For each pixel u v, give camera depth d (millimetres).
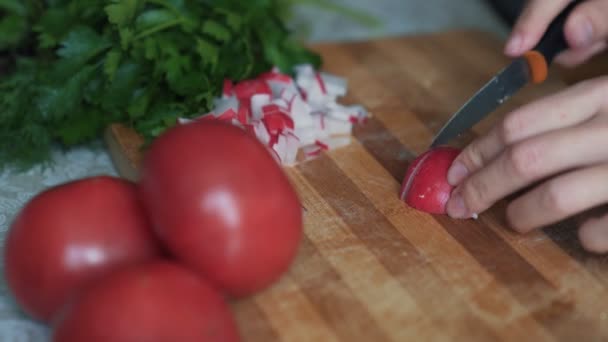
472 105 494
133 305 349
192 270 385
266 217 381
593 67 631
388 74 628
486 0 803
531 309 422
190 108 518
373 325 407
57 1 545
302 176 506
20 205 485
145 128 508
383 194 495
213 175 376
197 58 536
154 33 521
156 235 399
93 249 386
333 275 432
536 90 603
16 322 415
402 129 560
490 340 404
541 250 458
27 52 589
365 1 816
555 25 505
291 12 642
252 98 534
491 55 670
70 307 358
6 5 562
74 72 505
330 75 613
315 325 404
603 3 494
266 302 414
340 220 471
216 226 374
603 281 441
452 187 475
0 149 512
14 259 391
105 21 537
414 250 453
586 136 421
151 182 383
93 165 530
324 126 547
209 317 358
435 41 690
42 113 505
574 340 407
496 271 443
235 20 542
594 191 418
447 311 417
